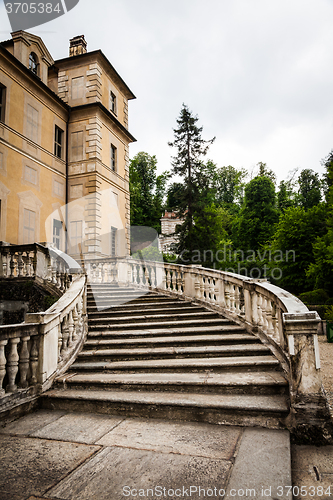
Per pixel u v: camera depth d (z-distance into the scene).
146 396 4.55
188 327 7.81
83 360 6.25
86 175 18.19
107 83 21.03
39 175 16.09
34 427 4.02
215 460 3.07
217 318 8.31
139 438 3.64
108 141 20.30
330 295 22.30
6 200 13.84
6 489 2.68
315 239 26.19
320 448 3.44
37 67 17.56
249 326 7.10
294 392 3.73
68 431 3.88
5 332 4.23
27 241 14.88
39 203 15.85
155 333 7.21
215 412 4.10
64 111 18.86
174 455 3.20
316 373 3.71
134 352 6.18
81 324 6.92
